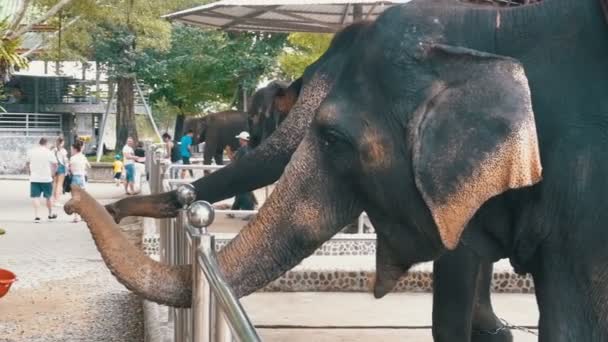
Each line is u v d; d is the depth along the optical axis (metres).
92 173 32.22
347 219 4.13
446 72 3.82
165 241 7.77
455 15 4.07
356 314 7.72
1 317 9.05
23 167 37.91
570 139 3.79
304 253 4.11
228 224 13.55
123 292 10.26
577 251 3.84
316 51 25.56
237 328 2.39
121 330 8.55
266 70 38.16
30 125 41.88
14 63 14.89
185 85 39.78
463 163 3.64
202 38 38.06
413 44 3.95
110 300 9.84
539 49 3.94
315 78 4.42
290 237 4.07
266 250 4.06
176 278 3.87
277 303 8.12
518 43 3.98
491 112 3.63
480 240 4.22
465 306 4.85
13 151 37.81
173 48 38.25
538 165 3.57
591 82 3.83
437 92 3.80
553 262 3.92
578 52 3.89
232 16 10.98
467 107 3.69
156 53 38.44
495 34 4.02
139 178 24.31
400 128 3.90
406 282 8.64
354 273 8.64
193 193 4.55
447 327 4.86
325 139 4.09
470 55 3.78
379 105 3.98
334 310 7.87
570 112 3.81
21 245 14.20
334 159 4.07
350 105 4.05
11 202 22.31
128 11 27.27
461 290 4.84
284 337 6.94
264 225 4.09
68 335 8.36
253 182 4.62
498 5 4.49
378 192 4.03
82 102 43.31
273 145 4.56
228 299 2.64
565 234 3.86
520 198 3.99
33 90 42.38
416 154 3.75
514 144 3.55
